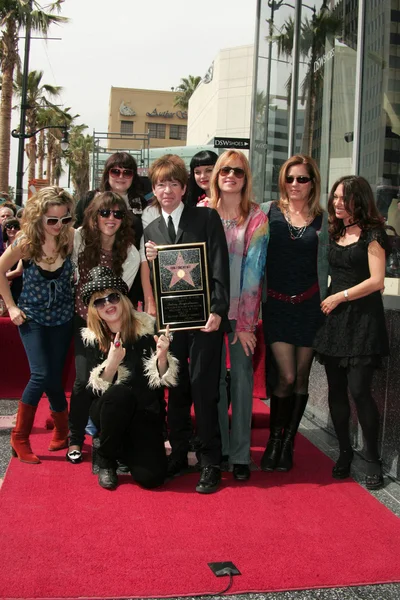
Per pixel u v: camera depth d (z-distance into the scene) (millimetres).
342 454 3848
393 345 3904
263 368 5555
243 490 3586
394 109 5195
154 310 3930
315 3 6359
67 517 3098
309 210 3861
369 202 3635
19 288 5395
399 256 4809
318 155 6324
